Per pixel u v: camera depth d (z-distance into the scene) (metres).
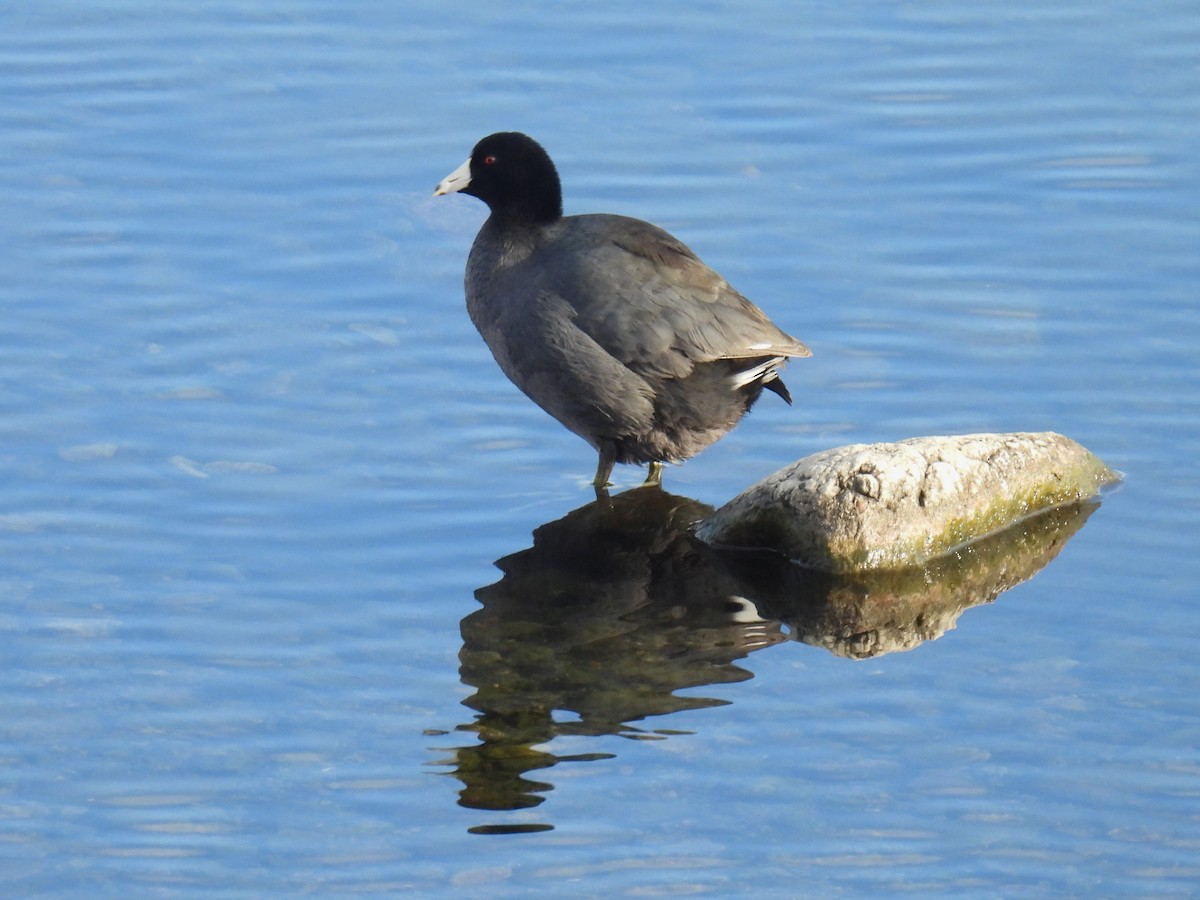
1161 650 10.91
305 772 9.73
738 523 12.66
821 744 9.99
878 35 20.02
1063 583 11.86
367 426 13.87
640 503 13.32
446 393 14.43
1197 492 12.83
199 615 11.31
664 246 13.67
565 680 10.73
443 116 18.44
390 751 9.95
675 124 18.34
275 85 19.00
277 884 8.82
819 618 11.61
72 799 9.47
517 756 9.87
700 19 20.39
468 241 16.48
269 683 10.60
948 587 12.00
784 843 9.12
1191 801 9.41
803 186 17.30
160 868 8.93
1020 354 14.66
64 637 10.98
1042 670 10.74
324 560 12.09
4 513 12.38
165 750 9.91
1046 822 9.26
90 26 20.25
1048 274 15.74
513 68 19.38
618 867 8.95
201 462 13.20
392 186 17.25
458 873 8.91
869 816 9.33
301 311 15.34
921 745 9.97
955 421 13.87
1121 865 8.93
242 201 16.95
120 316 15.06
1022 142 17.91
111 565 11.84
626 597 11.87
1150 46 19.59
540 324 13.44
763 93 18.88
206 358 14.56
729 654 11.09
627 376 13.30
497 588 11.89
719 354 13.23
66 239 16.20
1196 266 15.72
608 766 9.80
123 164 17.53
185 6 20.73
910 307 15.41
